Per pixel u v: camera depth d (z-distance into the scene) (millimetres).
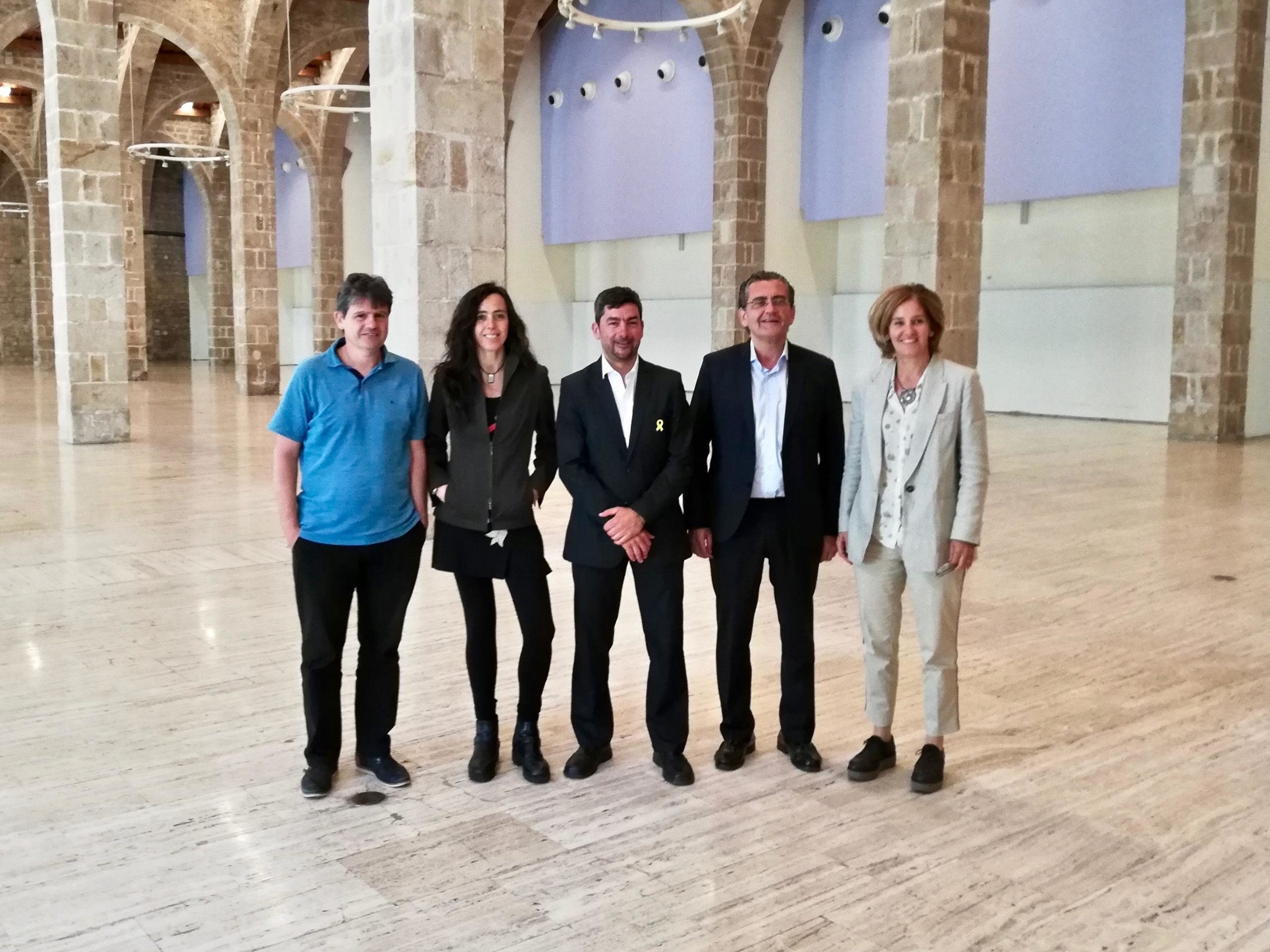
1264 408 17766
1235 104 15867
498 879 3617
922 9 12242
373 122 10023
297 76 28750
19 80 30766
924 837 3922
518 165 26891
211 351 36906
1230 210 16109
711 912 3404
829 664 5949
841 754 4703
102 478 12508
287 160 35844
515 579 4422
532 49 26750
